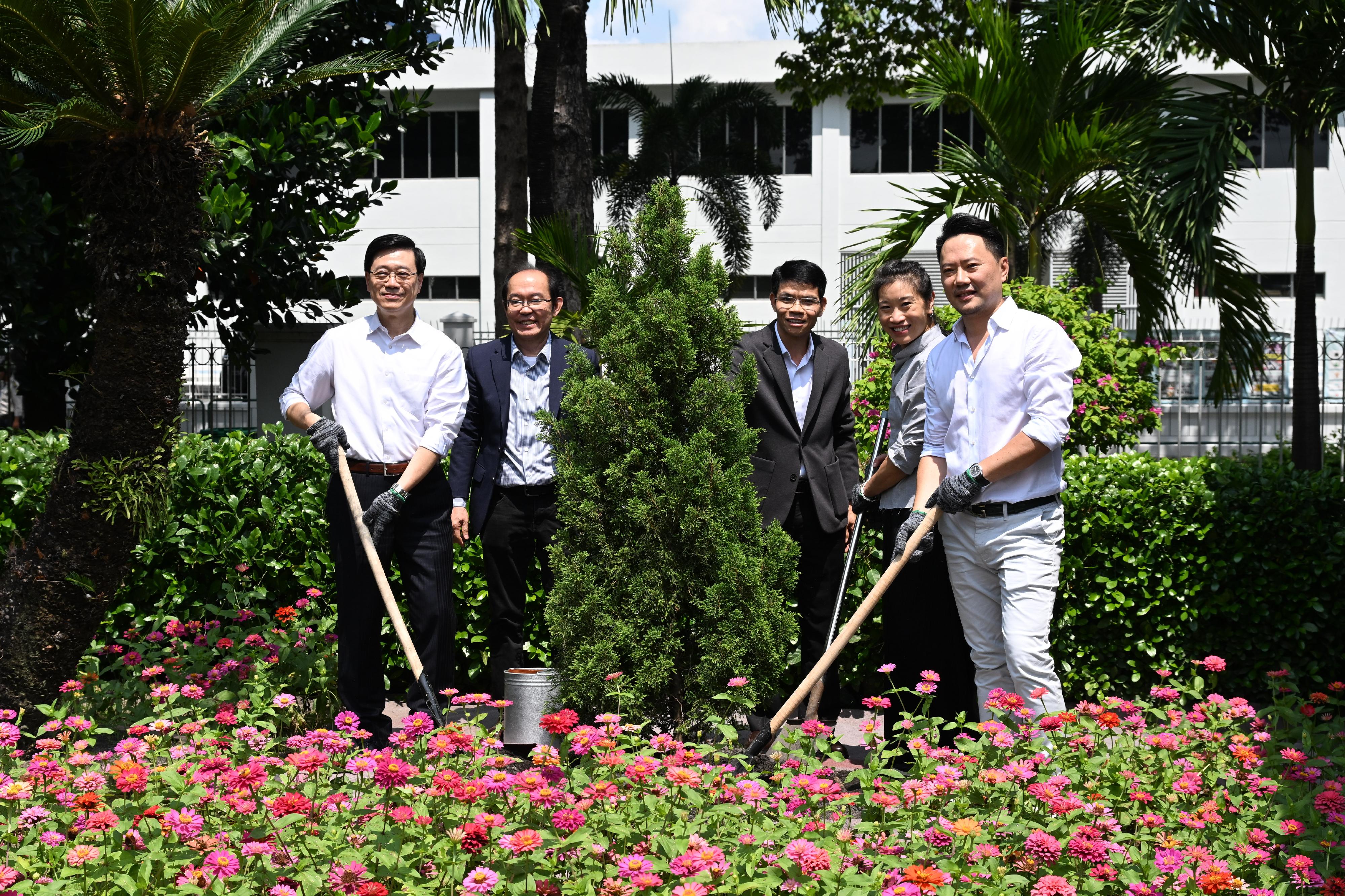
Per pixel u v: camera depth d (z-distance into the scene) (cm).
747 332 455
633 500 387
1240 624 530
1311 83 880
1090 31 911
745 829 280
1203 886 244
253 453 562
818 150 2598
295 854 266
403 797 284
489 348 476
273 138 721
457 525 470
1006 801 296
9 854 254
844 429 467
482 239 2598
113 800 291
